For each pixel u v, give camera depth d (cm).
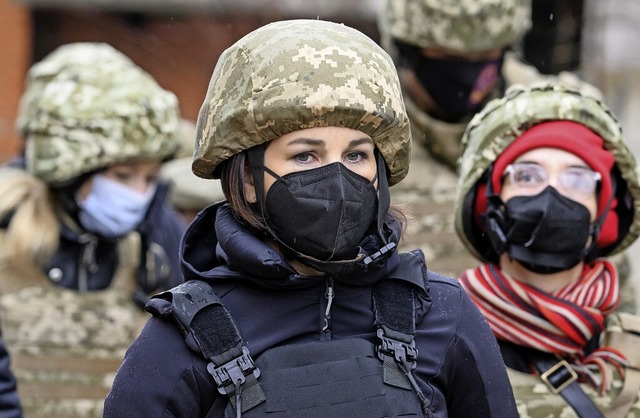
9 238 1088
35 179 1105
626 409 733
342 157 581
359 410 558
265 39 591
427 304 601
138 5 2111
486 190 763
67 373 1096
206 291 589
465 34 1081
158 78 2206
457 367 602
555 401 727
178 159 1455
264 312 588
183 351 578
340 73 574
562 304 734
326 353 569
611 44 1900
